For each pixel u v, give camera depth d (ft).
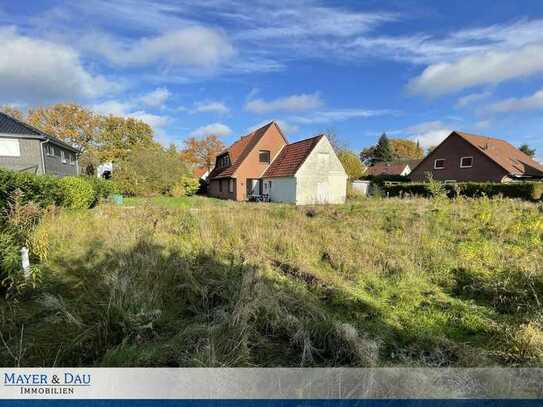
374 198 56.80
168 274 13.80
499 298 12.61
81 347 8.91
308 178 68.13
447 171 97.81
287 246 19.44
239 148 91.15
